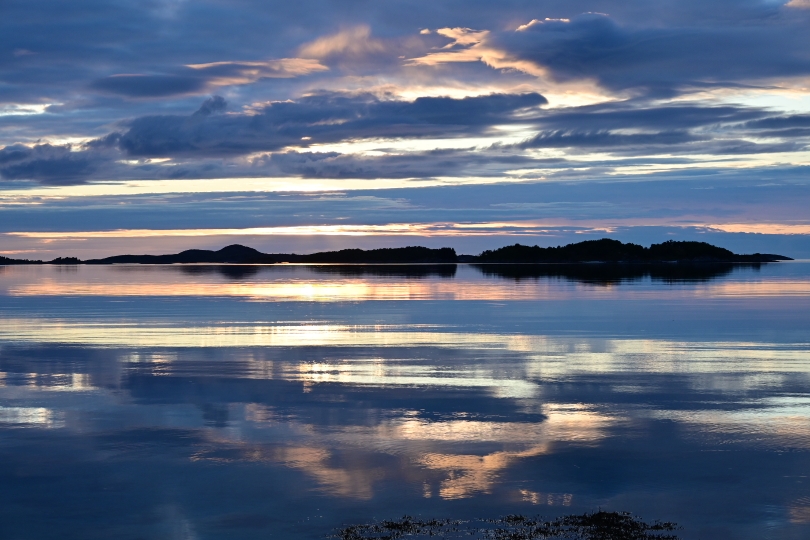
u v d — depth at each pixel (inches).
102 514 368.8
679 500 383.9
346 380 710.5
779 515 364.8
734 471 426.6
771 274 4131.4
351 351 918.4
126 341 1032.2
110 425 532.1
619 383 688.4
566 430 515.5
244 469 432.8
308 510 372.5
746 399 613.9
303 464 441.4
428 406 592.1
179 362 829.8
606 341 1009.5
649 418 549.0
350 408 585.9
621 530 346.3
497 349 930.7
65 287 2832.2
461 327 1210.0
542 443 483.5
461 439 492.7
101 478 418.6
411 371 761.6
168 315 1483.8
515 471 428.1
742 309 1558.8
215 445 480.4
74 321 1359.5
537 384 685.9
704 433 506.9
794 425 527.2
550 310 1561.3
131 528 352.5
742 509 372.2
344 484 408.2
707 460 446.9
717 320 1314.0
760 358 845.8
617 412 569.0
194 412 573.3
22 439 495.8
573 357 859.4
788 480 411.8
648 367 783.1
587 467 434.6
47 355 892.6
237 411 576.1
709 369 768.9
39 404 604.1
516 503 380.8
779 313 1451.8
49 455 460.4
